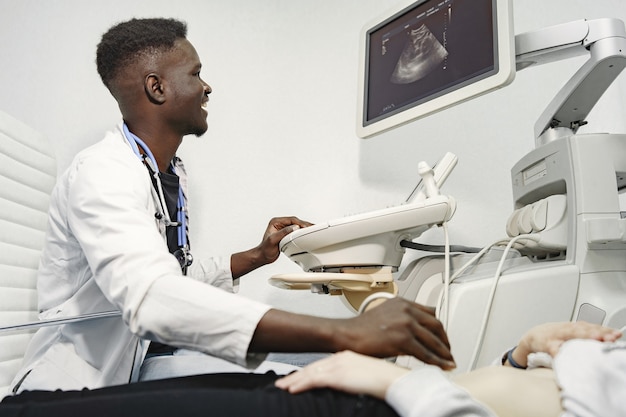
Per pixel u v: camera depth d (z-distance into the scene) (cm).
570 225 102
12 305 107
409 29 135
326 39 171
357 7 173
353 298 103
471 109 169
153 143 101
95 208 70
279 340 57
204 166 158
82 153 84
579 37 114
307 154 163
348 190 162
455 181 163
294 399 49
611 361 52
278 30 170
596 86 117
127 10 163
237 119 162
